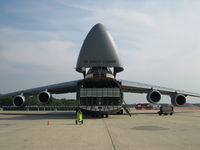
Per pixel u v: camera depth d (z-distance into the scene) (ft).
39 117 85.81
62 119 75.36
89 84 82.12
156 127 50.78
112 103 76.89
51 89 97.35
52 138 35.63
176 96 96.53
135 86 92.89
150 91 90.94
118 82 79.77
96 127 51.06
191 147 28.50
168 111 101.65
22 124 58.44
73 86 91.50
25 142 32.22
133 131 43.98
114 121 66.80
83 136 37.65
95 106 76.79
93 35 88.99
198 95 101.76
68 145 29.99
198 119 74.84
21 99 92.79
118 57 88.89
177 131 43.93
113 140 33.68
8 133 41.42
